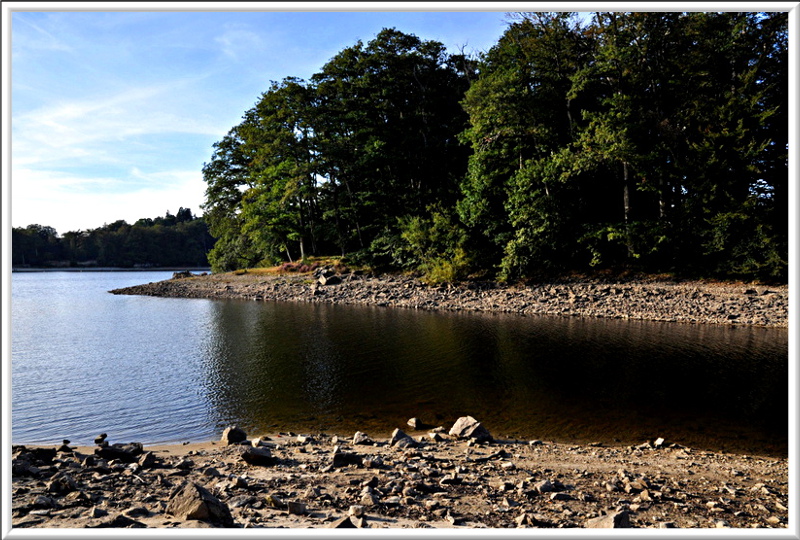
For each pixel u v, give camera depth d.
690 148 33.94
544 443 10.77
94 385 15.95
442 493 7.02
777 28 33.97
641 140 36.12
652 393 14.57
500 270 41.44
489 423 12.27
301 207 57.22
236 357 19.97
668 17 33.53
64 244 134.75
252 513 5.80
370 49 55.38
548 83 39.78
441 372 17.23
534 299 34.84
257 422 12.49
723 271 32.91
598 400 13.98
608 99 35.50
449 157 53.97
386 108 54.91
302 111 52.81
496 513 6.24
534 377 16.42
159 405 13.85
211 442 10.80
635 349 20.47
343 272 49.12
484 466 8.79
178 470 7.95
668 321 27.98
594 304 32.25
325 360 19.23
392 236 48.22
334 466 8.43
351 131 56.69
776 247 30.55
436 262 42.22
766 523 6.23
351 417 12.84
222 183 65.00
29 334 26.67
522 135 40.19
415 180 55.25
